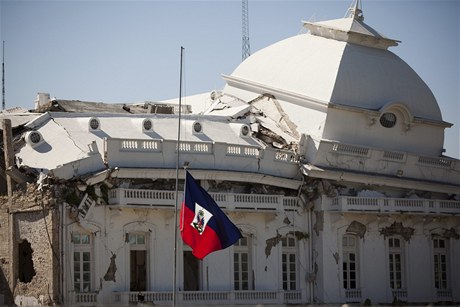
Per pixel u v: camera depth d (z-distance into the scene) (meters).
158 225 90.19
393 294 103.81
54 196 83.62
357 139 104.12
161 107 107.62
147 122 95.44
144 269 89.88
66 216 84.44
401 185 105.69
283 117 105.38
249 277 95.56
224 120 103.12
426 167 108.50
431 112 110.69
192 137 97.50
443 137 111.62
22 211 85.50
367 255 102.50
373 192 104.31
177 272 90.62
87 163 86.38
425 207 105.75
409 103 108.62
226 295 92.06
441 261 108.81
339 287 99.94
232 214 94.44
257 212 95.25
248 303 93.38
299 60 108.25
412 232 106.19
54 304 82.38
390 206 103.00
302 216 99.56
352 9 110.50
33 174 86.50
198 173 91.94
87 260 86.06
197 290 91.62
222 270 93.44
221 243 77.06
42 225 84.12
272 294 95.38
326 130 102.06
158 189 90.50
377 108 105.44
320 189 99.94
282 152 98.75
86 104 103.00
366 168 103.81
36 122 93.06
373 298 102.31
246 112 105.88
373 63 107.38
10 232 86.50
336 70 104.38
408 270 105.38
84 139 91.00
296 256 99.00
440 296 107.75
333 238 100.19
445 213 107.25
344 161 102.12
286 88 106.38
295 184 98.75
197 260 92.56
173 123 98.75
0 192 89.12
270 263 96.75
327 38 109.44
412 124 107.94
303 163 100.06
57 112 95.56
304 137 100.75
